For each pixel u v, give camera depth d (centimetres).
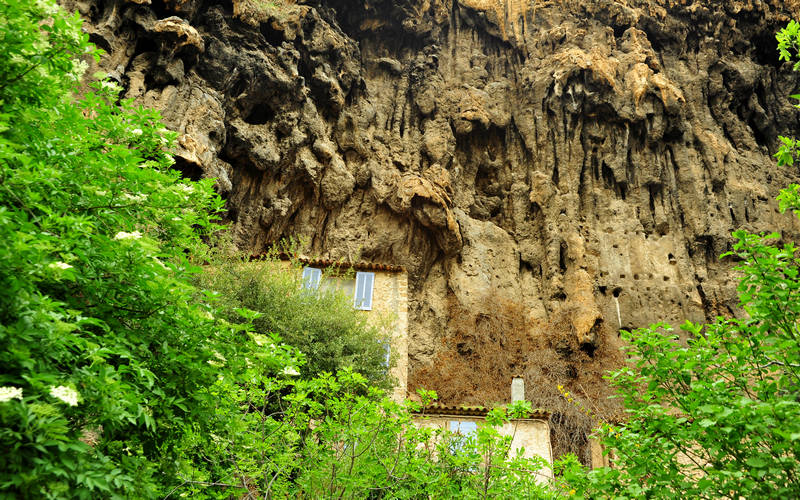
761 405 501
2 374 411
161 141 712
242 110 2289
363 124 2666
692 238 2734
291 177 2361
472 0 3253
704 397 577
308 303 1383
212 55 2202
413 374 2238
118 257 524
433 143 2748
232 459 742
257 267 1412
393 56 3084
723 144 2958
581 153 2881
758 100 3278
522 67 3148
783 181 3050
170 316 561
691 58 3231
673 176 2878
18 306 421
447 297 2480
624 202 2841
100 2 1931
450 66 3128
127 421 526
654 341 655
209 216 714
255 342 607
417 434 780
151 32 2008
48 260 454
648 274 2611
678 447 602
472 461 766
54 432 398
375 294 1656
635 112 2897
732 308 2527
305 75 2562
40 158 562
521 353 2378
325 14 2756
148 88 1989
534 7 3266
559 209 2739
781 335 604
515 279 2589
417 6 3062
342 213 2470
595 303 2484
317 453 751
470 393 2209
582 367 2317
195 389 576
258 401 775
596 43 3088
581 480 615
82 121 636
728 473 513
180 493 654
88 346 443
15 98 561
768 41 3347
